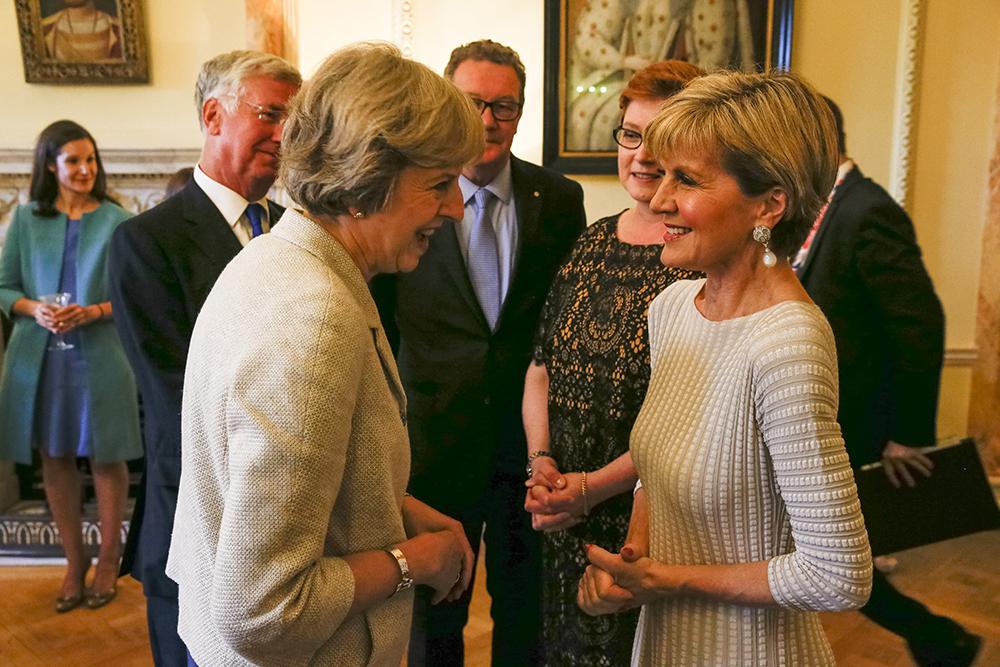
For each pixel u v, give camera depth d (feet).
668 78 5.27
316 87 3.33
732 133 3.35
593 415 5.37
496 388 6.87
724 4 11.79
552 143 12.23
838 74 12.17
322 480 2.96
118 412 10.37
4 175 12.16
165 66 12.44
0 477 12.24
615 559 3.70
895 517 7.42
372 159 3.22
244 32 12.44
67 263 10.43
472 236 6.91
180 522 3.61
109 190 12.37
